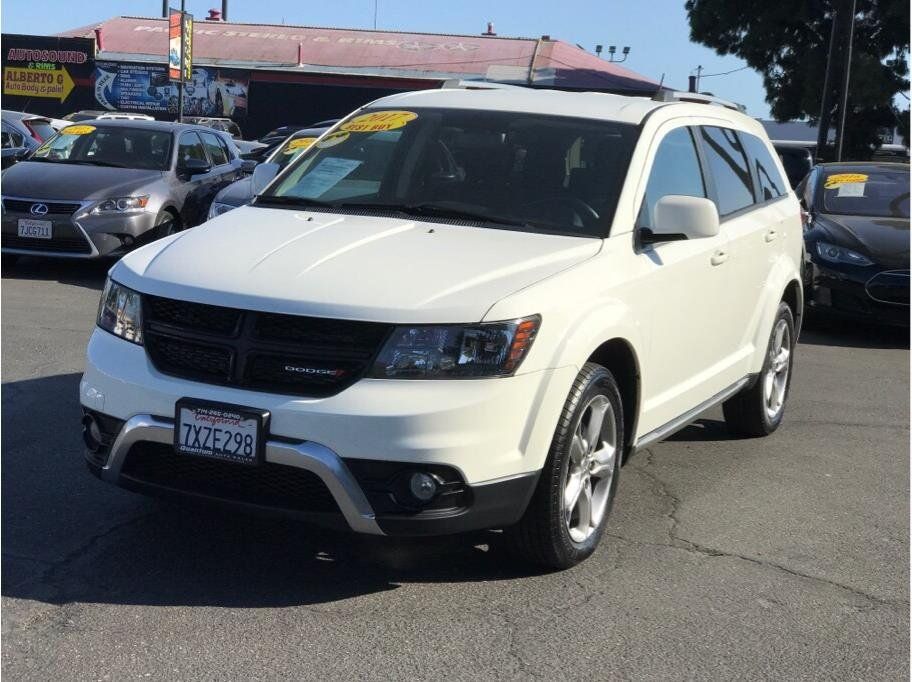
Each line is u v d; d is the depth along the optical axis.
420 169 5.02
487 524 3.87
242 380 3.81
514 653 3.60
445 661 3.52
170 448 3.93
